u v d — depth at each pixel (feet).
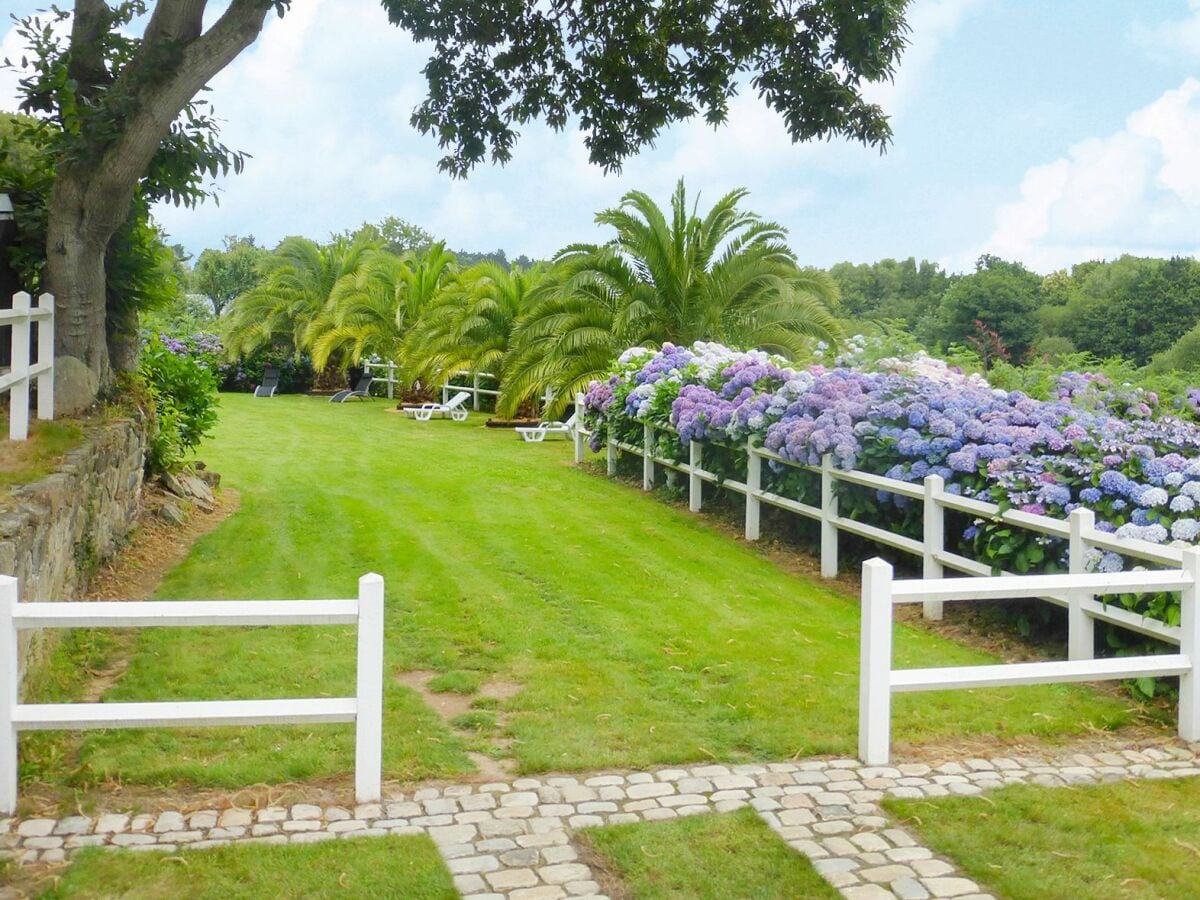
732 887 12.09
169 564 28.86
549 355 62.75
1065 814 13.98
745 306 64.54
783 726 17.37
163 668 19.74
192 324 107.96
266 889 11.86
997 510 23.32
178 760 15.43
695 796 14.67
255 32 26.18
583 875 12.35
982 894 11.96
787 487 32.76
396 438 63.00
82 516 23.49
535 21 36.17
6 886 11.82
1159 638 19.81
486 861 12.66
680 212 63.46
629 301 63.00
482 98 37.22
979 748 16.74
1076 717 18.08
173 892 11.76
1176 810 14.21
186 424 40.32
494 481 45.75
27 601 17.83
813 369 38.34
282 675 19.47
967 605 26.05
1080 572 20.76
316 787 14.83
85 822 13.48
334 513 37.09
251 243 193.06
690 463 39.78
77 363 28.94
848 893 11.96
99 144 26.68
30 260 29.37
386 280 99.09
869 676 15.80
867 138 35.68
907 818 13.92
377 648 14.20
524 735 16.87
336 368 110.32
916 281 199.52
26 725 13.61
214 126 29.73
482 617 24.06
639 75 37.22
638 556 31.42
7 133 30.48
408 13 35.01
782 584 28.71
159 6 25.94
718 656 21.39
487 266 81.51
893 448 28.43
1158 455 24.29
